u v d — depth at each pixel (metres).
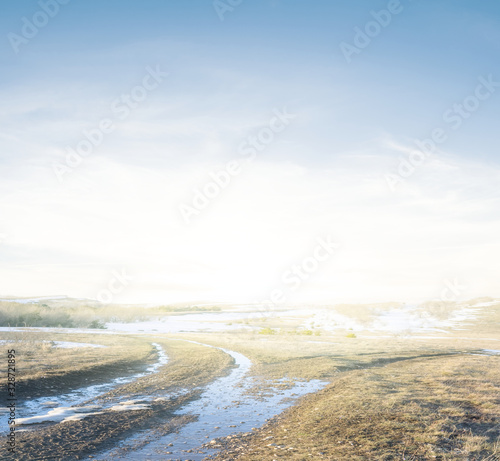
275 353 31.50
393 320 98.69
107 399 15.07
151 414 12.84
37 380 16.78
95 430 10.88
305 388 18.02
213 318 115.50
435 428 10.52
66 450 9.28
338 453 8.85
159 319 103.19
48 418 12.01
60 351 27.25
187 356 29.39
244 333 62.25
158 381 19.06
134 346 35.34
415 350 35.38
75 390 16.48
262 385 18.62
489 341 50.78
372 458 8.48
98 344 36.12
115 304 112.62
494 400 13.89
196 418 12.66
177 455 9.12
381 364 26.84
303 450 9.20
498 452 8.80
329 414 12.41
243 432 11.10
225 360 27.02
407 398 14.26
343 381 19.06
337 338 52.22
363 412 12.37
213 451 9.44
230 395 16.38
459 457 8.52
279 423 12.08
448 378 18.92
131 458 8.91
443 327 83.38
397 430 10.48
